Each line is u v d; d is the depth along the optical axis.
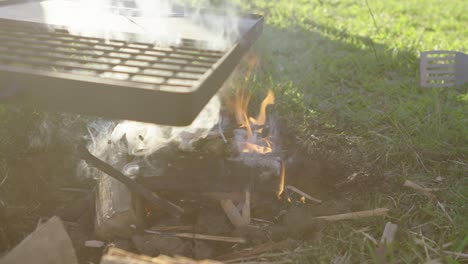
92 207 1.71
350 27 3.46
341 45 2.92
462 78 2.36
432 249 1.61
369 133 2.03
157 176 1.67
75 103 1.37
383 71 2.57
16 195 1.74
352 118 2.12
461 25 3.74
